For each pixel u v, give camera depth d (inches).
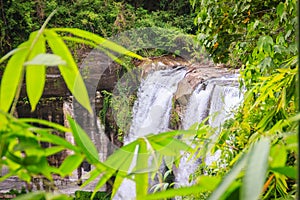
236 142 59.1
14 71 14.4
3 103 14.5
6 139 13.0
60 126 13.3
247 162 11.7
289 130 24.4
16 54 14.1
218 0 91.6
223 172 56.2
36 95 16.2
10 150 13.8
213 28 92.7
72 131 13.9
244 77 78.4
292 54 70.8
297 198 11.0
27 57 12.9
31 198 11.1
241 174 13.1
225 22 91.2
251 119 53.6
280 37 72.1
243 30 91.7
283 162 12.9
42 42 14.6
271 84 35.3
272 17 87.2
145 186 14.6
